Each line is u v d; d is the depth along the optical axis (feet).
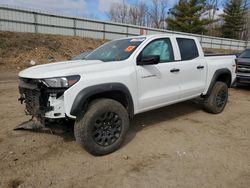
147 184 9.39
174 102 15.26
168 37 15.06
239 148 12.67
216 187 9.29
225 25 175.52
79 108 10.39
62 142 12.93
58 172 10.09
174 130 15.07
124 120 12.01
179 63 15.11
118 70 11.89
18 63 47.55
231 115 18.56
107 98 11.85
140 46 13.24
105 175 9.96
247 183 9.57
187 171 10.34
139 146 12.67
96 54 14.79
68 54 59.77
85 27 77.71
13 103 20.15
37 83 10.52
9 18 61.72
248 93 28.30
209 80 17.58
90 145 10.95
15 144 12.53
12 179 9.53
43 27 68.54
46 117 10.73
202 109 19.79
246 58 30.50
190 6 143.84
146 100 13.23
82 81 10.55
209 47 123.44
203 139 13.75
